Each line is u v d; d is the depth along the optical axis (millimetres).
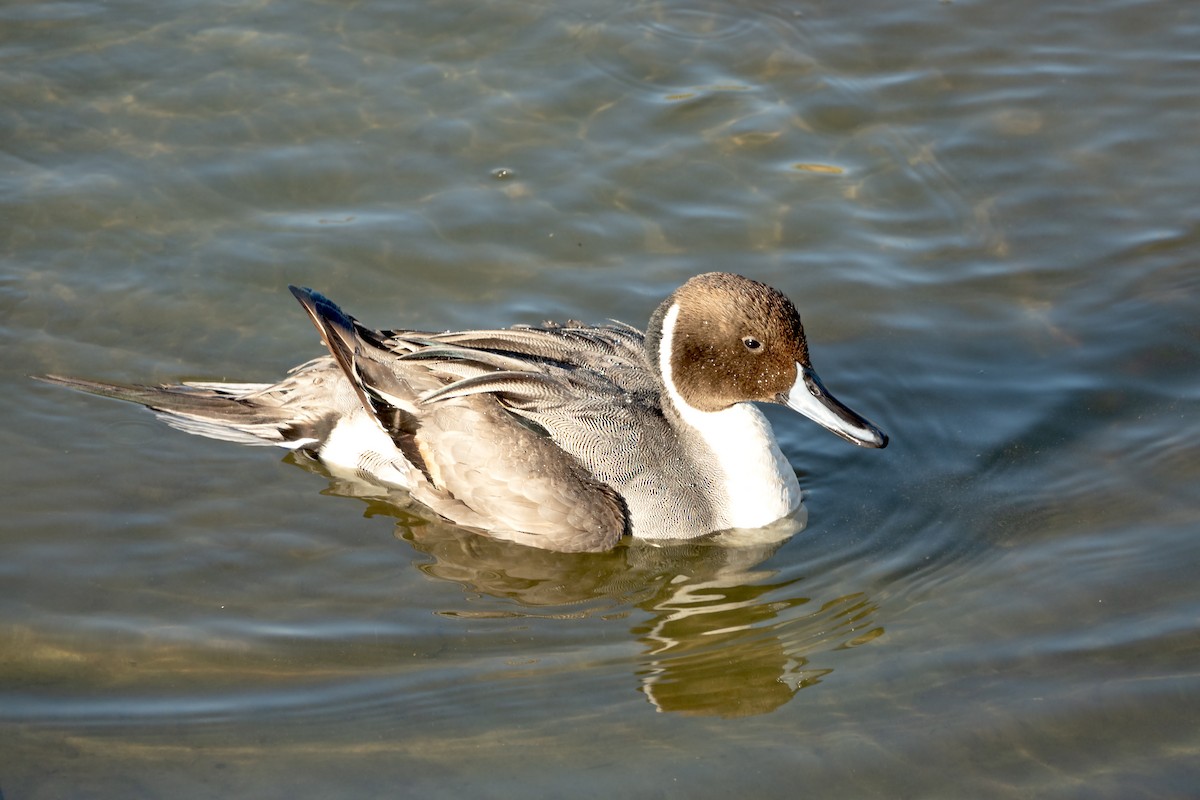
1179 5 18938
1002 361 14219
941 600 11656
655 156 16594
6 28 17844
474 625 11469
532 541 12516
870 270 15242
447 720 10367
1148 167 16391
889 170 16484
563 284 14930
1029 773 9750
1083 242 15516
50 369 13750
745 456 12852
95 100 16859
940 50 18234
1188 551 11828
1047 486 12789
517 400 12648
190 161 16156
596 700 10625
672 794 9641
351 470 13484
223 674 10734
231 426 13508
